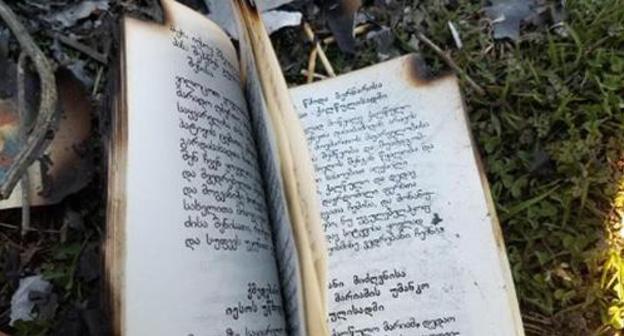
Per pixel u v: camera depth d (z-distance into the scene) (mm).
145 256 152
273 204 165
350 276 180
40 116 189
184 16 180
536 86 220
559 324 195
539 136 213
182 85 171
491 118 218
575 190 205
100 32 229
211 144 169
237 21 173
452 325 174
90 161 207
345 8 236
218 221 162
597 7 229
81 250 203
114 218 154
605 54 222
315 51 231
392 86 200
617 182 207
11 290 200
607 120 214
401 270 179
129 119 161
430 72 199
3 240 205
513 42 229
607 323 194
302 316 139
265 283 163
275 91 152
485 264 177
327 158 194
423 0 237
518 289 199
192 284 154
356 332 176
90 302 192
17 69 212
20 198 204
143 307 149
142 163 159
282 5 235
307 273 139
